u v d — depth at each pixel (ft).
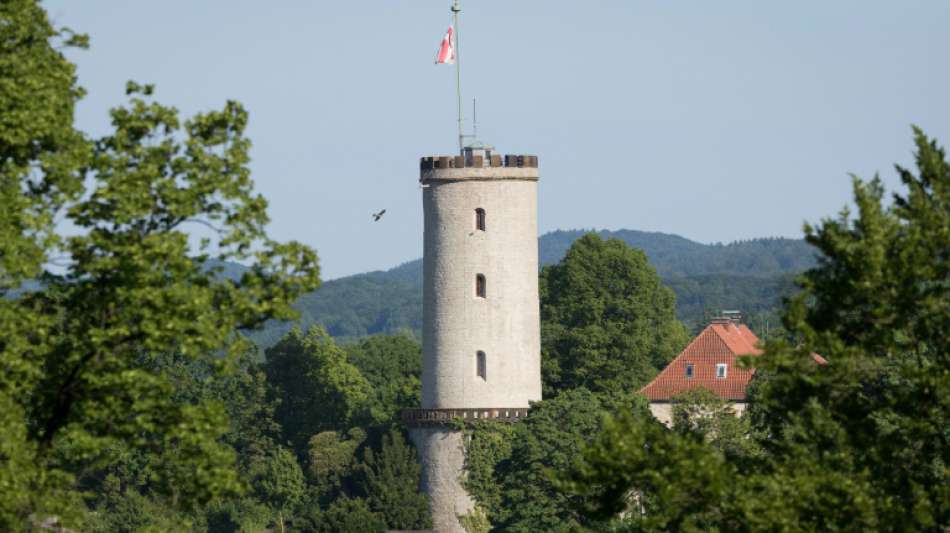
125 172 388.37
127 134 394.93
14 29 391.86
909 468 403.75
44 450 393.09
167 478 403.75
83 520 395.96
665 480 379.55
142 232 393.70
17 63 384.68
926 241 390.42
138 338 389.39
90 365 387.55
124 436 392.27
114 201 388.37
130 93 398.62
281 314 392.06
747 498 376.27
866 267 387.75
